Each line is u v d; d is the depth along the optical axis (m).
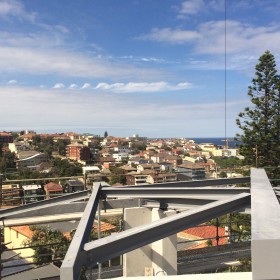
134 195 7.12
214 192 6.38
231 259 9.56
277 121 23.34
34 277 15.41
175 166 100.00
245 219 16.98
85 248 3.85
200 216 4.89
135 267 8.03
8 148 160.88
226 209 5.14
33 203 7.58
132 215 8.11
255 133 23.94
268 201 4.38
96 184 7.37
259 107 24.14
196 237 20.62
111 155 179.62
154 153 160.88
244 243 10.70
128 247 4.29
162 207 7.84
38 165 116.06
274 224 3.44
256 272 2.98
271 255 2.98
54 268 16.28
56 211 7.73
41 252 17.97
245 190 6.03
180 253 9.96
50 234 19.67
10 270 19.61
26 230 23.03
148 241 4.45
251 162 24.44
